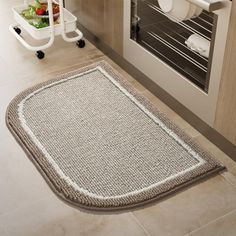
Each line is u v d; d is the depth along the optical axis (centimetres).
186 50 226
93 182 207
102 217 194
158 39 242
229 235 186
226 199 200
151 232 188
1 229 189
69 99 256
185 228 189
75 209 196
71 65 286
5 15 337
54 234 187
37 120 242
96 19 289
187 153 221
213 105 216
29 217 193
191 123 239
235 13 186
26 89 262
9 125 239
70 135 232
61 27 290
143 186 205
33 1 348
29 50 299
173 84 239
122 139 230
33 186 207
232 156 219
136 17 251
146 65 256
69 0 317
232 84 200
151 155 221
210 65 209
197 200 200
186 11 214
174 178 208
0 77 274
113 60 289
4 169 215
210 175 211
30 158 220
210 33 213
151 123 239
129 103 252
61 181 207
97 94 259
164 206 198
